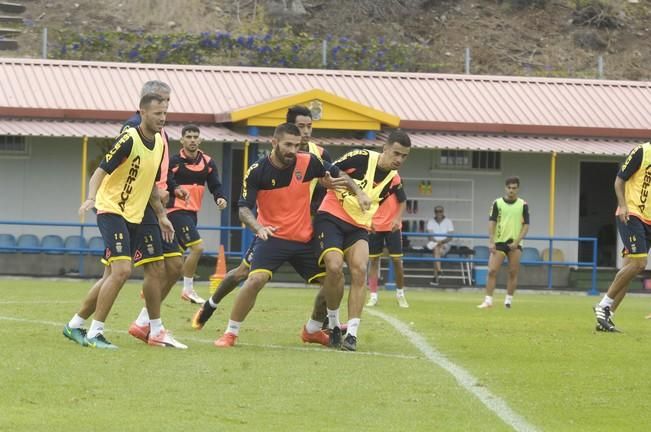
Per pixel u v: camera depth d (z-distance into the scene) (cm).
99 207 2677
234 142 6619
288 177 2786
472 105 7350
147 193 2688
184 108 6888
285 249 2819
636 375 2542
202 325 3155
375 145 6688
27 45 10069
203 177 4106
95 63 7269
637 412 2123
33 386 2134
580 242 7781
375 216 4600
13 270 6556
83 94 6875
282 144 2744
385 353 2798
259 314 3753
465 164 7244
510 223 4744
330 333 2923
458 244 7212
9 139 6781
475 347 2977
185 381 2258
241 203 2762
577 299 5828
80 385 2166
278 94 7175
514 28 11525
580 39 11456
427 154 7219
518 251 4766
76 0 10925
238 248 7050
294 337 3095
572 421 2023
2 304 3934
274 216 2812
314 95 6606
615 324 3875
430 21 11412
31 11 10750
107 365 2400
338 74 7562
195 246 4150
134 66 7294
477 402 2158
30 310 3659
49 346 2650
